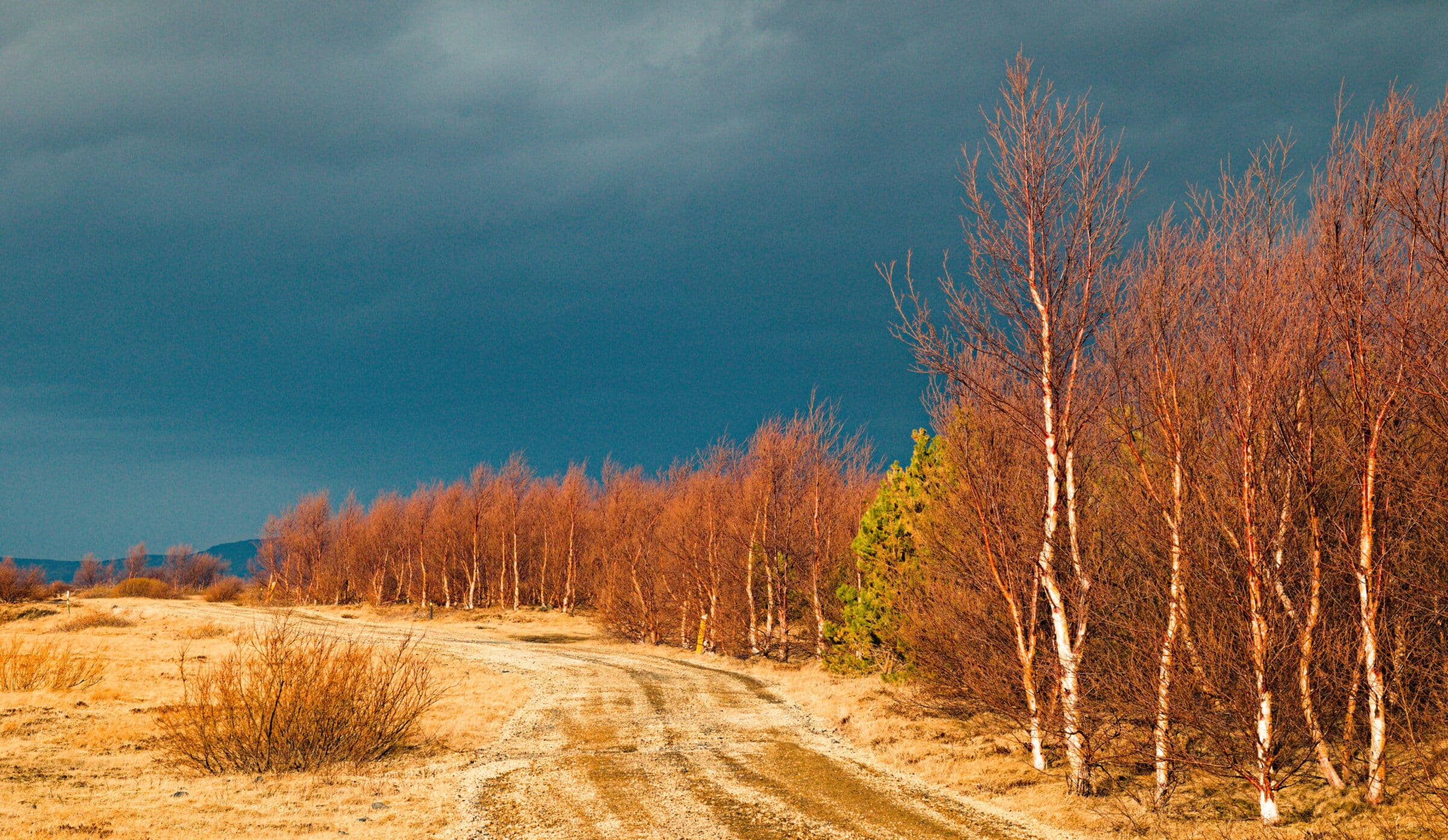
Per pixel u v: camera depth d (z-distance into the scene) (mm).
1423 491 10383
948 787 14461
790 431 39312
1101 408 13750
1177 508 12070
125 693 22094
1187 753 12648
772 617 40969
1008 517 15438
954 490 17391
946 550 18000
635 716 22062
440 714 21562
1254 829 10859
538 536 75250
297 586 87062
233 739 15273
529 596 74812
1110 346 13469
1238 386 11281
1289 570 11711
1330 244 10750
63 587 88000
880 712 21422
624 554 49781
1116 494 14141
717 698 26062
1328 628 11852
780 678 32219
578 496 67750
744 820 12172
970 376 14672
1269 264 11344
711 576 42344
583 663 34906
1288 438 11516
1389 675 11680
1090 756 13445
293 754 15445
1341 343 10984
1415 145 9805
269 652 16391
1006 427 15602
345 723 16094
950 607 16953
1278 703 11438
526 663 34188
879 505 26234
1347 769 11422
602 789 14008
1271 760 11016
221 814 11672
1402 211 9797
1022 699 15836
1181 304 12250
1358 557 10898
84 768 14047
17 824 10398
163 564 112625
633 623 47875
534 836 11359
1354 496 11750
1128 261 13398
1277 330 11180
